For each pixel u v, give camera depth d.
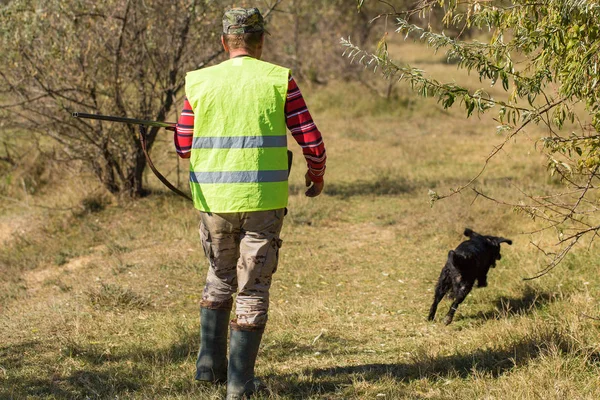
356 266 9.95
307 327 7.38
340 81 27.50
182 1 12.73
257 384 4.89
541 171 14.94
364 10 28.30
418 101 26.31
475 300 8.16
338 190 14.70
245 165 4.58
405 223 12.00
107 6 12.12
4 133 14.99
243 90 4.60
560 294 7.54
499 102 5.34
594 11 4.88
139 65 12.65
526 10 5.34
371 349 6.54
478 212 11.67
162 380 5.65
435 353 6.12
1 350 6.55
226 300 5.06
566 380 5.20
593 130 6.15
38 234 12.08
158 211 12.81
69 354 6.37
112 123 12.79
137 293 8.50
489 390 5.15
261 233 4.68
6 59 11.89
